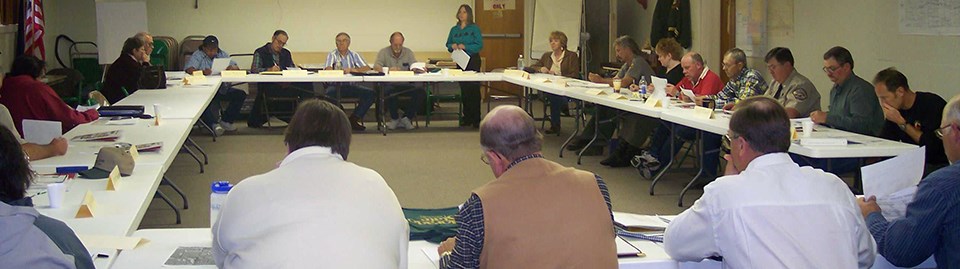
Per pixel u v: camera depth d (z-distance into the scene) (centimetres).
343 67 970
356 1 1185
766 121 225
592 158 738
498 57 1223
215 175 654
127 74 738
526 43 1220
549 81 831
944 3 595
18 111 543
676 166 680
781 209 221
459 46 984
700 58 684
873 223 255
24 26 956
